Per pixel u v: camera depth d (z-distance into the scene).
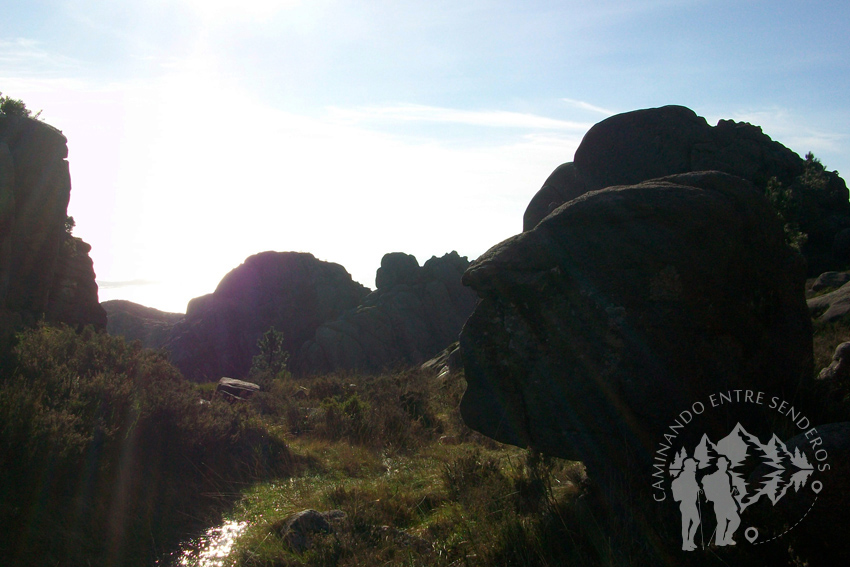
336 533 4.67
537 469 5.46
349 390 14.73
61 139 12.95
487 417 4.93
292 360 59.09
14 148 11.93
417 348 60.62
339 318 62.47
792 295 5.07
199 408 7.53
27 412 5.08
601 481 4.48
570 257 4.57
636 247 4.36
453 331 63.00
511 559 4.09
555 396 4.55
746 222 4.62
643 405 4.23
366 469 7.56
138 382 7.43
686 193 4.43
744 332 4.47
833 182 41.25
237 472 6.89
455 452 8.09
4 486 4.62
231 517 5.59
